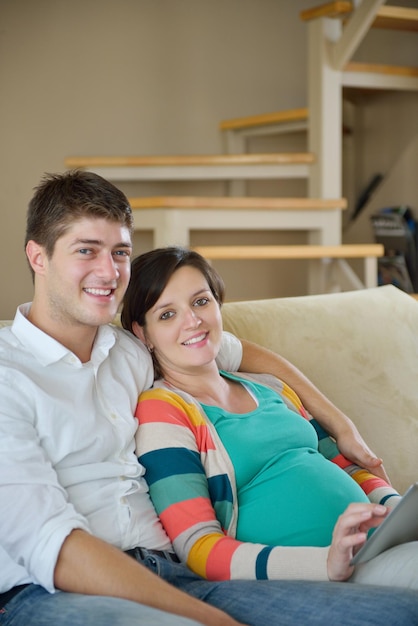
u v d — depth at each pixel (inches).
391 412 88.4
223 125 192.1
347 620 50.6
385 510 56.1
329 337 88.1
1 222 188.9
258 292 205.2
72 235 59.8
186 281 69.9
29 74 188.4
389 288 99.1
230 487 65.2
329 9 155.4
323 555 57.9
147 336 71.0
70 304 60.6
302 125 173.6
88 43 191.5
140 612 48.3
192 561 60.3
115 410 63.6
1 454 55.4
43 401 58.4
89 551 53.0
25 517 53.9
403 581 55.9
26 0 187.2
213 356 70.2
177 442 64.1
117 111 194.1
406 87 168.6
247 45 201.2
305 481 66.2
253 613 53.9
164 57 195.8
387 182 193.5
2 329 62.0
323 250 146.7
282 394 75.1
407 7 204.2
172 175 165.2
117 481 61.8
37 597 54.0
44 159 190.4
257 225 148.2
